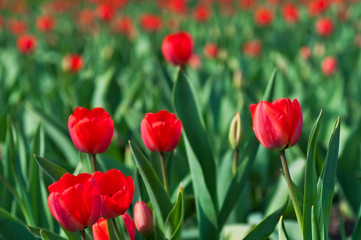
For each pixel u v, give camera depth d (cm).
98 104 262
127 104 258
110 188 132
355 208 177
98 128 139
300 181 176
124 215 135
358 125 174
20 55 475
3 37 645
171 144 144
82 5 869
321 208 135
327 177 136
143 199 160
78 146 140
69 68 335
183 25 608
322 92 269
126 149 218
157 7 767
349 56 382
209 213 157
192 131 157
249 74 345
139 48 483
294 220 161
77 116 141
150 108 248
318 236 132
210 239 158
